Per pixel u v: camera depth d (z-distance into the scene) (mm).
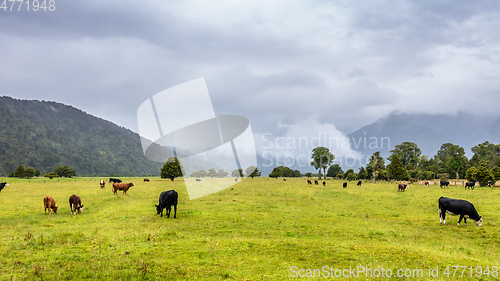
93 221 17875
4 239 12695
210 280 8953
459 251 13195
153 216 19547
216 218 19344
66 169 112438
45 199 20781
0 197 28891
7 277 8609
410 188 53688
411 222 20250
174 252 11453
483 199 32438
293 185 54594
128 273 9188
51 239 12453
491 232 17281
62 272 9172
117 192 34562
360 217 21719
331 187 54562
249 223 17969
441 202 19969
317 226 17562
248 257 11133
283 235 15094
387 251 12211
